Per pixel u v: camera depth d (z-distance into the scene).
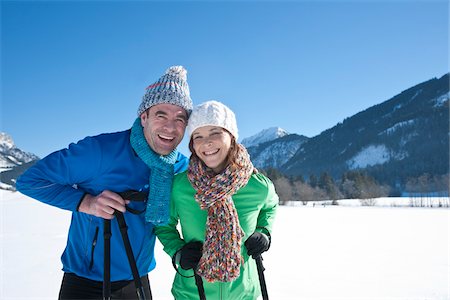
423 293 4.27
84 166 2.21
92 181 2.27
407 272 5.42
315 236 9.92
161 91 2.31
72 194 2.18
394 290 4.43
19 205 21.17
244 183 2.30
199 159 2.36
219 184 2.23
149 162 2.29
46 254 6.48
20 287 4.46
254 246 2.33
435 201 68.56
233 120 2.36
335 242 8.69
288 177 88.81
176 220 2.50
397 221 15.57
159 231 2.46
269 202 2.53
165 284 4.71
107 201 2.10
